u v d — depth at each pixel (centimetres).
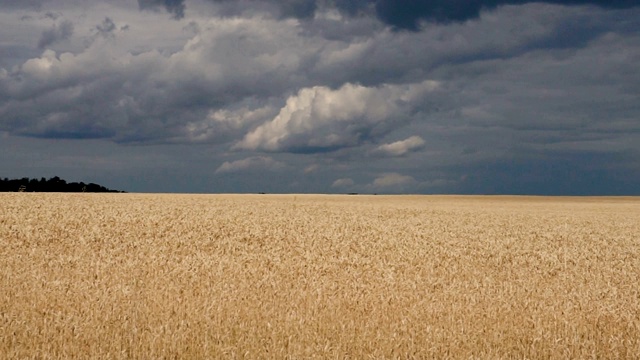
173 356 817
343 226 2953
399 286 1366
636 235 2997
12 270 1428
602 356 884
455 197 9925
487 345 890
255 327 938
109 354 800
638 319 1119
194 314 1017
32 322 929
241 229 2661
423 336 920
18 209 3347
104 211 3428
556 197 10225
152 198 5766
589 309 1177
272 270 1555
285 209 4381
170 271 1466
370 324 978
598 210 5794
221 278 1377
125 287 1223
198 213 3562
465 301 1205
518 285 1437
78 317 970
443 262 1828
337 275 1505
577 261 1973
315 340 890
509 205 6775
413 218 3822
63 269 1453
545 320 1052
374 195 10750
